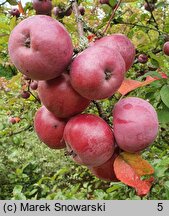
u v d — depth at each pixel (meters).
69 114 0.24
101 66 0.22
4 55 0.62
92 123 0.23
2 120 0.97
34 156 1.20
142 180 0.24
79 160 0.25
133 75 0.57
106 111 0.26
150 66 0.49
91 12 0.66
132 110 0.24
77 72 0.22
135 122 0.23
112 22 0.50
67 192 0.81
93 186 0.95
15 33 0.22
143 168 0.24
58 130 0.25
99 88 0.22
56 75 0.23
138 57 0.51
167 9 0.66
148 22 0.55
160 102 0.39
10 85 0.70
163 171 0.37
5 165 1.11
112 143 0.24
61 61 0.22
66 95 0.23
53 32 0.22
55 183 1.02
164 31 0.53
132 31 0.53
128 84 0.27
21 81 0.66
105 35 0.28
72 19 0.46
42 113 0.26
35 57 0.22
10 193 1.02
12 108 0.91
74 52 0.24
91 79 0.22
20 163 1.14
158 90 0.39
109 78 0.23
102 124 0.24
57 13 0.41
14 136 0.89
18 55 0.22
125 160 0.24
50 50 0.22
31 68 0.22
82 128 0.23
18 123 0.85
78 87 0.22
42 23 0.22
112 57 0.22
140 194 0.23
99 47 0.23
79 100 0.24
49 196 0.72
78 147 0.23
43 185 0.88
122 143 0.23
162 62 0.45
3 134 0.78
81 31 0.27
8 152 1.12
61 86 0.23
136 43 0.49
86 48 0.24
